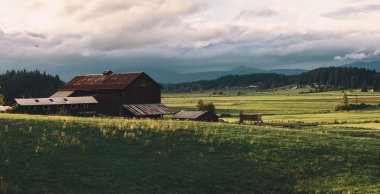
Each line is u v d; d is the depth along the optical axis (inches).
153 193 994.1
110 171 1083.9
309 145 1459.2
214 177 1128.2
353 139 1659.7
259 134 1603.1
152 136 1440.7
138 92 3484.3
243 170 1189.7
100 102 3484.3
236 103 7785.4
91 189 970.1
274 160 1280.8
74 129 1448.1
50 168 1048.2
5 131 1306.6
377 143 1585.9
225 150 1349.7
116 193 966.4
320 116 4350.4
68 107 3228.3
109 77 3722.9
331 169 1239.5
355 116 4234.7
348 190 1086.4
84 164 1106.1
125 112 3371.1
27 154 1117.7
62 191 938.1
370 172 1227.2
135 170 1115.9
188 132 1537.9
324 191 1082.1
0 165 1015.6
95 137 1368.1
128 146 1304.1
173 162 1204.5
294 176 1175.6
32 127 1409.9
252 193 1058.7
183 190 1032.2
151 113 3304.6
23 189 912.9
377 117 4052.7
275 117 4357.8
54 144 1226.0
